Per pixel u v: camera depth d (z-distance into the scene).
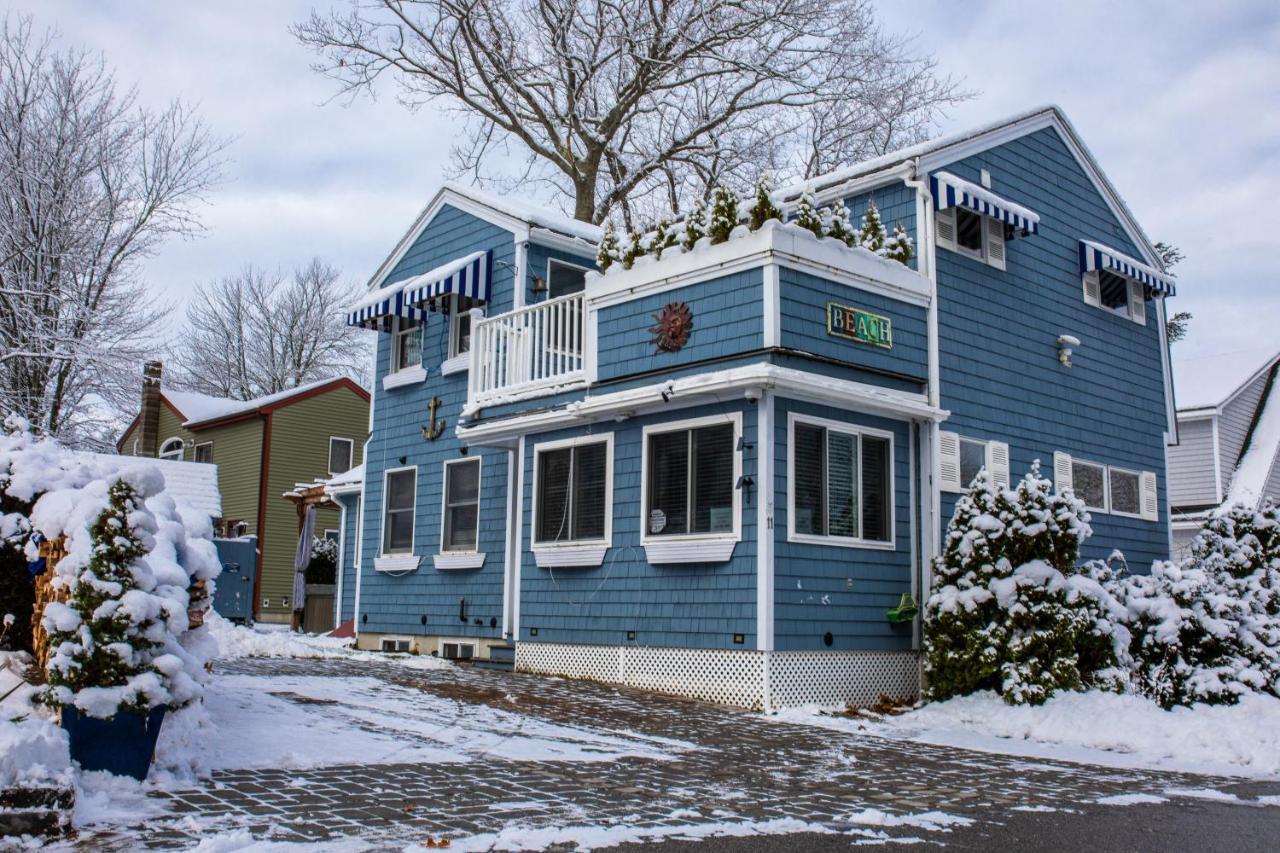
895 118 29.67
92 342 23.61
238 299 50.75
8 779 5.46
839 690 12.81
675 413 13.46
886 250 14.62
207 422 34.25
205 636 8.20
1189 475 26.86
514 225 17.78
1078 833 6.41
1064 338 17.09
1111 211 19.08
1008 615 12.49
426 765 7.77
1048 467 16.55
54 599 7.07
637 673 13.52
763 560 12.25
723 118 28.67
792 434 12.77
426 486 18.78
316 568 30.84
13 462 8.61
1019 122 16.95
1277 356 28.80
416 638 18.44
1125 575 17.77
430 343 19.23
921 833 6.23
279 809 6.10
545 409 15.21
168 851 5.11
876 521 13.77
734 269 13.03
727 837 5.92
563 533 14.88
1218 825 6.85
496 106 27.98
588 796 6.93
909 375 14.24
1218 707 12.11
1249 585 14.29
